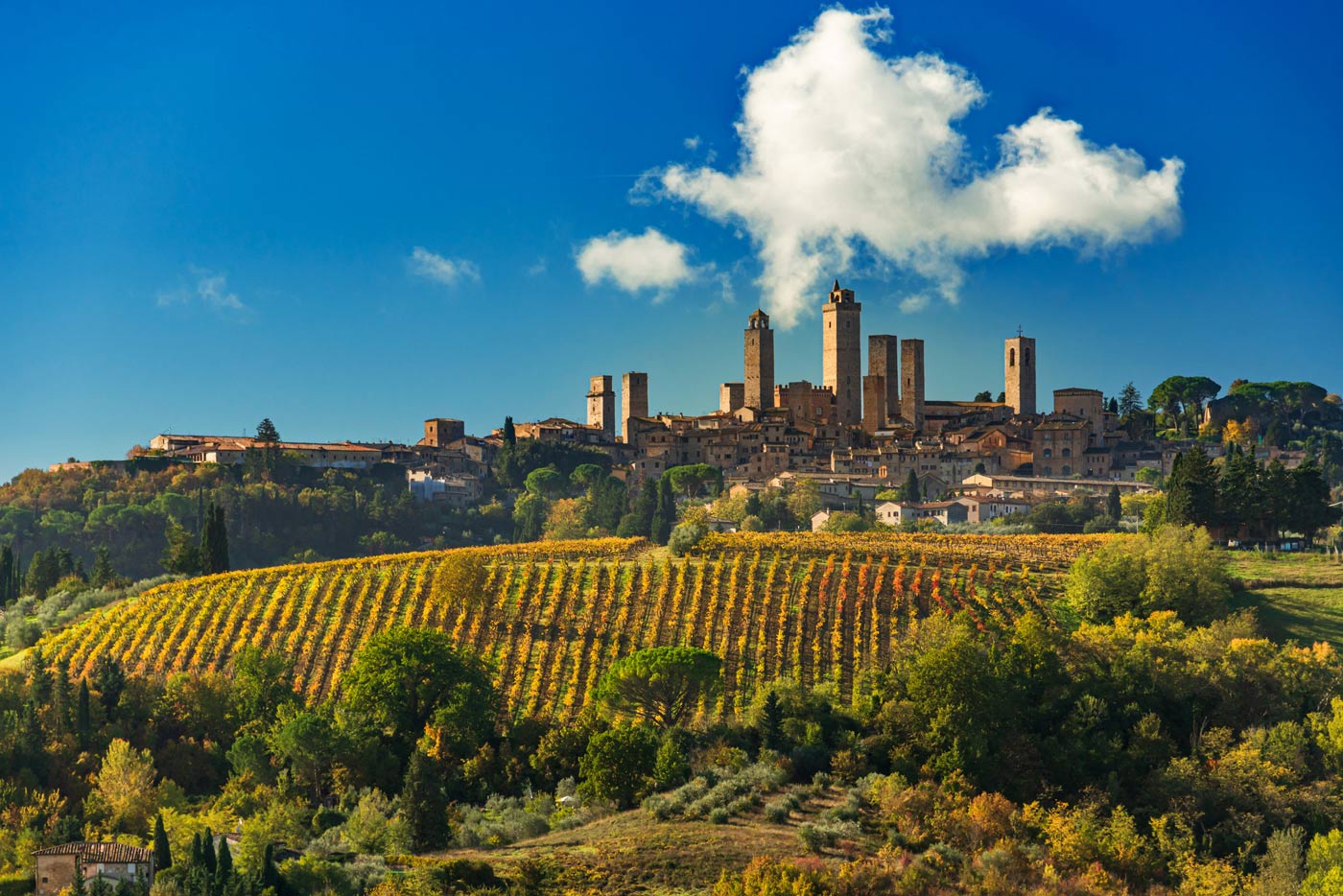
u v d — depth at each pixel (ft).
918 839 293.43
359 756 358.23
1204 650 393.09
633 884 271.28
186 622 494.18
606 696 401.29
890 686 385.91
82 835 320.91
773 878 262.06
